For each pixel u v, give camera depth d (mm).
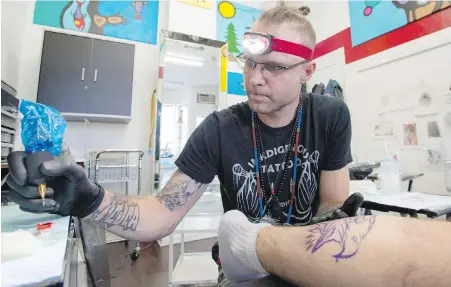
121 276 1622
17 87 2152
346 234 267
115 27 2551
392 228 255
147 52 2662
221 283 487
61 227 586
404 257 223
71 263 602
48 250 456
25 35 2240
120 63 2242
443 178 1618
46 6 2334
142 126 2629
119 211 529
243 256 341
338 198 712
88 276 744
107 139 2496
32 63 2250
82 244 744
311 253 270
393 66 1930
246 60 617
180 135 2406
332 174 744
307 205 726
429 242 228
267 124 703
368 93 2117
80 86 2117
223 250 389
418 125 1764
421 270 213
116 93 2215
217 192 2043
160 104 2365
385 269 224
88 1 2461
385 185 1271
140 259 1905
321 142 724
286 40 578
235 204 715
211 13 2764
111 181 2279
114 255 1975
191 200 653
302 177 711
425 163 1714
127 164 2406
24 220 637
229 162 689
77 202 478
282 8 625
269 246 315
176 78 2461
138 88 2627
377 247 239
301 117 727
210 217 1767
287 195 716
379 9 2027
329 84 2393
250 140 706
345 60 2336
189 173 651
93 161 2270
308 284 265
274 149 710
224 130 696
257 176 698
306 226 321
